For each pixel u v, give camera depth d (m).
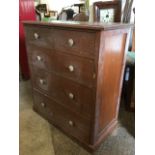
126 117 1.74
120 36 1.15
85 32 0.96
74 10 2.11
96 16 1.89
